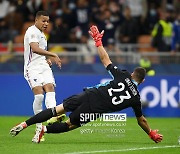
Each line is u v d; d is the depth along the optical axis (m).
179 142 29.86
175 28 55.06
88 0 61.34
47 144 29.19
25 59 31.97
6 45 53.97
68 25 60.12
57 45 53.69
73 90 50.28
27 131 35.59
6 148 27.67
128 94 28.95
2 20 62.25
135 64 50.91
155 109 50.25
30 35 31.09
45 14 31.45
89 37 59.03
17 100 50.06
